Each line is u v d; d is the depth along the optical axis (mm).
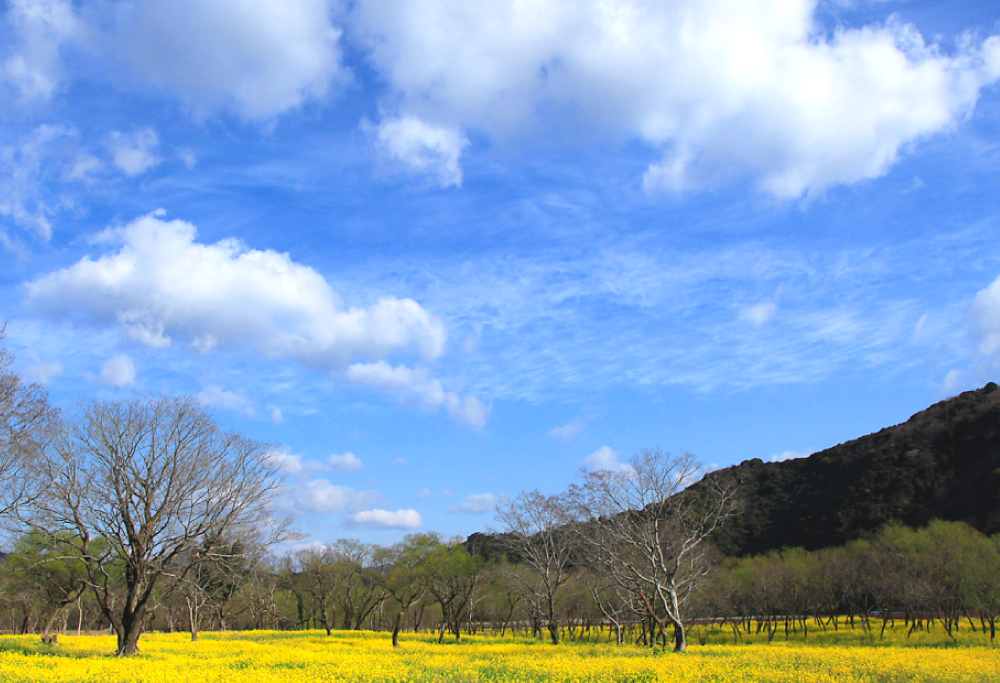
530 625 80188
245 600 74750
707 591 54656
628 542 35875
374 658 30344
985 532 64562
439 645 48281
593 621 63812
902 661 25594
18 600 48625
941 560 50719
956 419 80438
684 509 36656
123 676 21094
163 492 30828
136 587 30078
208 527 30891
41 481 29359
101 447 29750
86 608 68062
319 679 21375
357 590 74688
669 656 29141
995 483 68875
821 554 62469
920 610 55344
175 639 51125
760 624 63250
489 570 62594
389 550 62219
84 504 30016
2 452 27797
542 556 49594
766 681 19969
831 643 49938
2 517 28891
